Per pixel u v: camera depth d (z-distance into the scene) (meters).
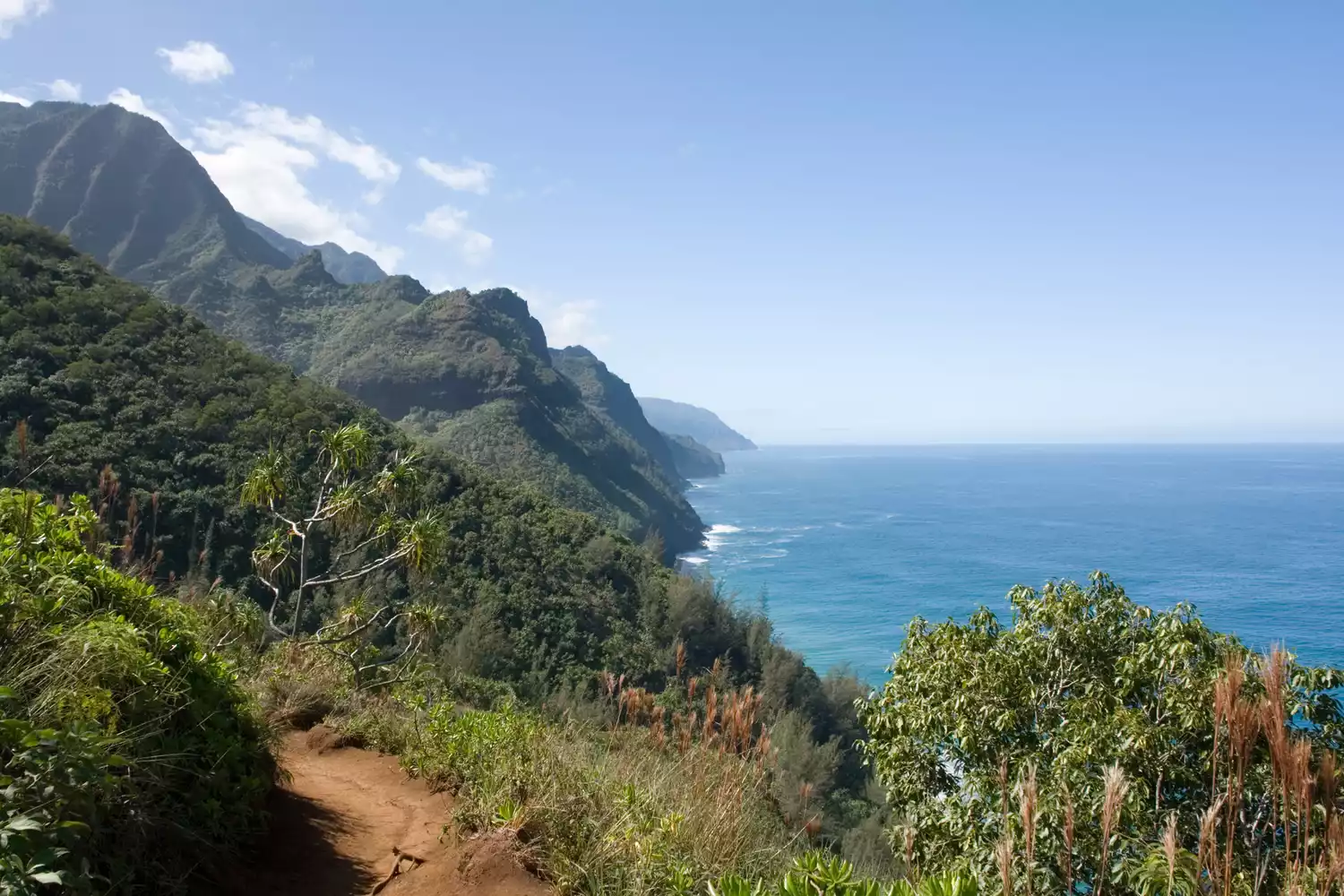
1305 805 3.08
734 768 5.35
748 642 45.91
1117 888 4.53
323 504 12.72
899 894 2.99
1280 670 3.20
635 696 6.86
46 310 34.62
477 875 4.02
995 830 5.41
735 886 3.17
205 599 9.05
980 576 95.06
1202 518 146.62
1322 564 92.25
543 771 5.01
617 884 3.88
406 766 6.08
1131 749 5.00
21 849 2.40
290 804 4.97
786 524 155.12
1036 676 6.25
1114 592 6.34
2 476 22.94
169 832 3.41
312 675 8.27
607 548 47.09
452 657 28.52
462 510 43.12
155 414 31.64
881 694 7.34
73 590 3.69
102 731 3.12
